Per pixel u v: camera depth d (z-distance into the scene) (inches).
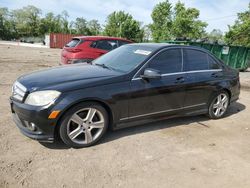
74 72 176.6
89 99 157.9
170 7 2119.8
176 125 213.3
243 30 1205.1
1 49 998.4
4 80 346.6
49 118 148.2
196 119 232.2
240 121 235.9
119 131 191.9
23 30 3617.1
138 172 141.8
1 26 3474.4
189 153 166.7
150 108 186.2
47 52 1003.9
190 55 211.2
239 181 140.3
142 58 187.0
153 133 193.0
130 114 177.6
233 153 171.5
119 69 184.9
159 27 2176.4
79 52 364.5
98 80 163.8
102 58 215.9
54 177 132.5
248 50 592.4
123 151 162.9
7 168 137.2
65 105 150.4
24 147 159.6
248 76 546.0
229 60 563.5
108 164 147.3
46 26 3688.5
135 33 2352.4
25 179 129.5
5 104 236.8
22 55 775.1
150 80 182.2
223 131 208.4
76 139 162.2
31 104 149.3
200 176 142.2
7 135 173.6
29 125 153.9
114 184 130.5
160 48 195.3
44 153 154.3
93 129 168.2
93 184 129.3
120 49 218.5
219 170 149.5
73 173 136.7
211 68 224.2
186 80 202.1
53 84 154.9
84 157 152.8
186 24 2023.9
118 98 168.2
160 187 130.6
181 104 204.1
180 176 140.9
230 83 235.6
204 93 217.5
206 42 529.3
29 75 174.9
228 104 242.5
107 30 2406.5
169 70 194.9
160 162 153.3
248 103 305.9
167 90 191.0
